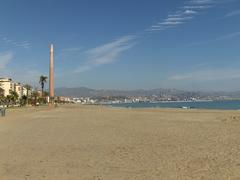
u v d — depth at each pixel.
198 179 11.20
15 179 11.85
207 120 45.03
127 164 14.23
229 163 13.67
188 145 19.55
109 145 20.28
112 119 48.69
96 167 13.75
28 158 16.05
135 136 25.19
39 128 33.78
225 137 23.16
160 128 32.41
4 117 57.28
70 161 15.18
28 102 187.50
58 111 86.25
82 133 27.97
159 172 12.51
